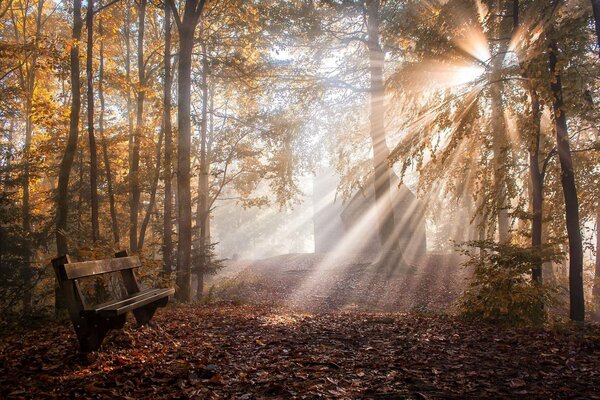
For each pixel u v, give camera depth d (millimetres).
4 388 4316
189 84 14539
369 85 22922
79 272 5367
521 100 10258
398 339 6820
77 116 15094
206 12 20656
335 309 18031
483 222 12656
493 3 10859
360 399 4262
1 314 8039
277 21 19250
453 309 10969
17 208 18984
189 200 14461
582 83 9922
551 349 5941
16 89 21000
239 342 6555
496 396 4379
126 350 5719
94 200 14773
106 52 24484
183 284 14102
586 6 9859
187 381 4672
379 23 20812
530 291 8641
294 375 4910
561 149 10617
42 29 27797
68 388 4379
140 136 20375
